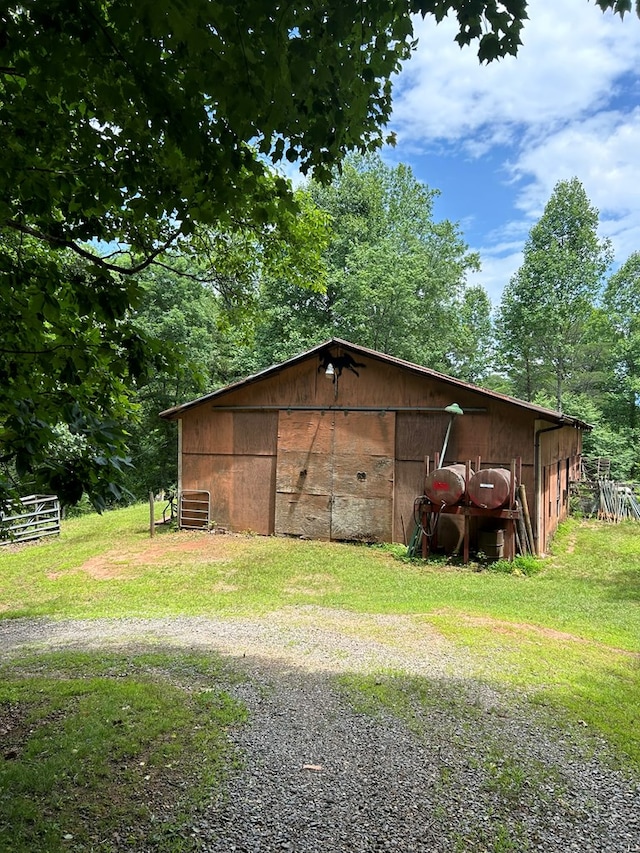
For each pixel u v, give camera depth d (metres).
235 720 3.52
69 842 2.26
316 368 12.18
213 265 6.41
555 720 3.63
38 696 3.83
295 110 2.42
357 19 2.31
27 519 12.98
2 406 2.38
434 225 32.12
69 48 1.97
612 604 7.46
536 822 2.57
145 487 24.89
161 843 2.30
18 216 3.05
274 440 12.59
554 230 30.47
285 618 6.56
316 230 6.84
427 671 4.54
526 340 29.73
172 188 2.87
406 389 11.41
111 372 2.84
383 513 11.50
